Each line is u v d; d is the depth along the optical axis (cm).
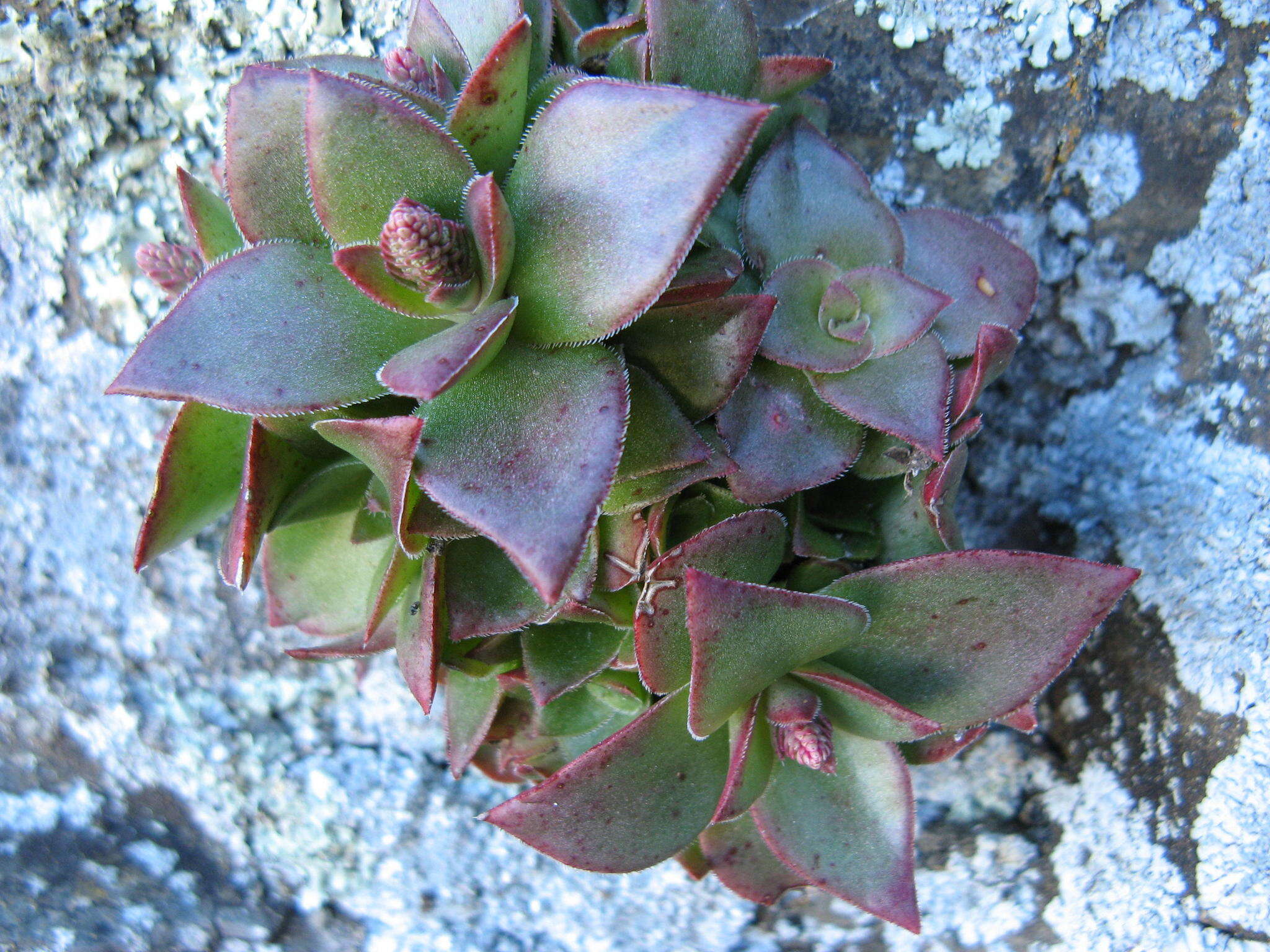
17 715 23
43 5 21
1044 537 21
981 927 21
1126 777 20
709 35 17
